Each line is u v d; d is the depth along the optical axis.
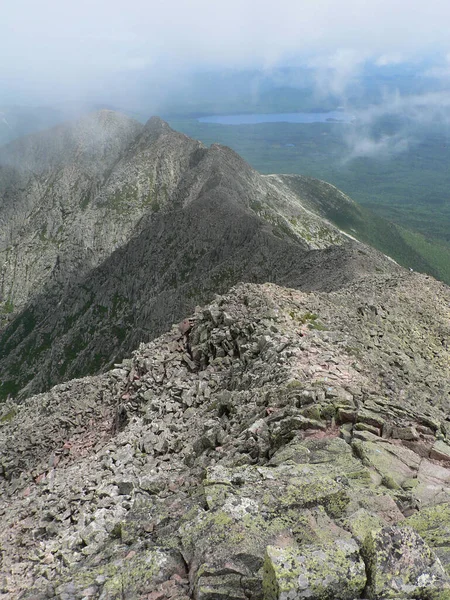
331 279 101.81
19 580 14.57
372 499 13.05
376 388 25.31
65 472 26.92
